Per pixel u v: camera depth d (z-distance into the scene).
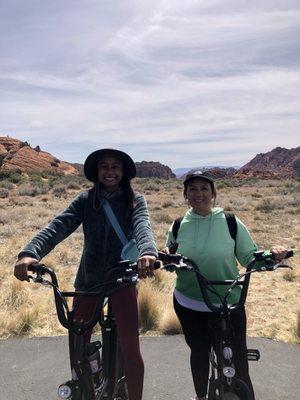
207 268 3.75
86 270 3.66
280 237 16.33
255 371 5.13
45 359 5.54
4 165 88.94
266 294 8.77
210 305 3.25
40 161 96.81
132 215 3.64
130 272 3.12
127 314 3.46
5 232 16.86
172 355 5.61
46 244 3.43
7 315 7.06
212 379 3.42
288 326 6.90
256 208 26.27
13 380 4.97
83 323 3.05
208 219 3.85
